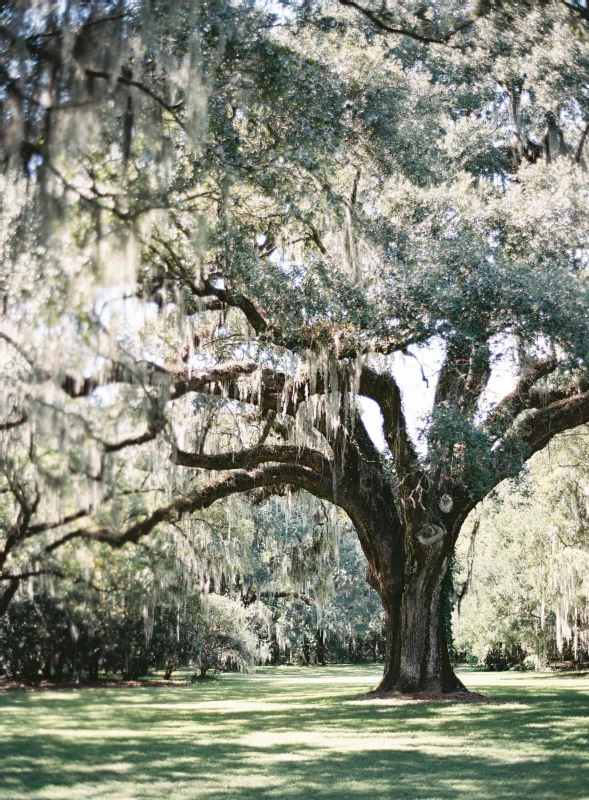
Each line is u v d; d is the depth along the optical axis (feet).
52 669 64.64
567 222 50.14
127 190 32.83
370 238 46.78
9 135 27.04
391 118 45.96
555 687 63.46
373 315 42.45
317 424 49.85
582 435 70.13
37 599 55.52
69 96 28.66
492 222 51.13
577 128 57.67
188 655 76.33
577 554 75.72
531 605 93.35
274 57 36.81
